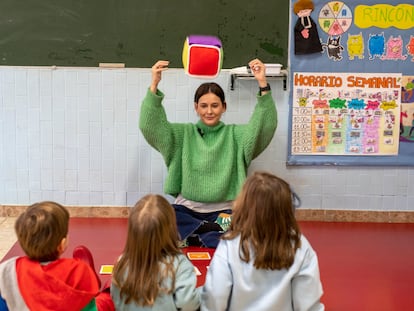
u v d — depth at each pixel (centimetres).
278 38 355
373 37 354
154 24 353
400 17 352
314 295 188
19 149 368
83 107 363
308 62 357
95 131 366
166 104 362
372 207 375
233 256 188
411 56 357
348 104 361
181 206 316
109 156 370
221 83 359
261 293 187
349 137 365
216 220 311
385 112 362
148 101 304
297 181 371
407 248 322
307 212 375
